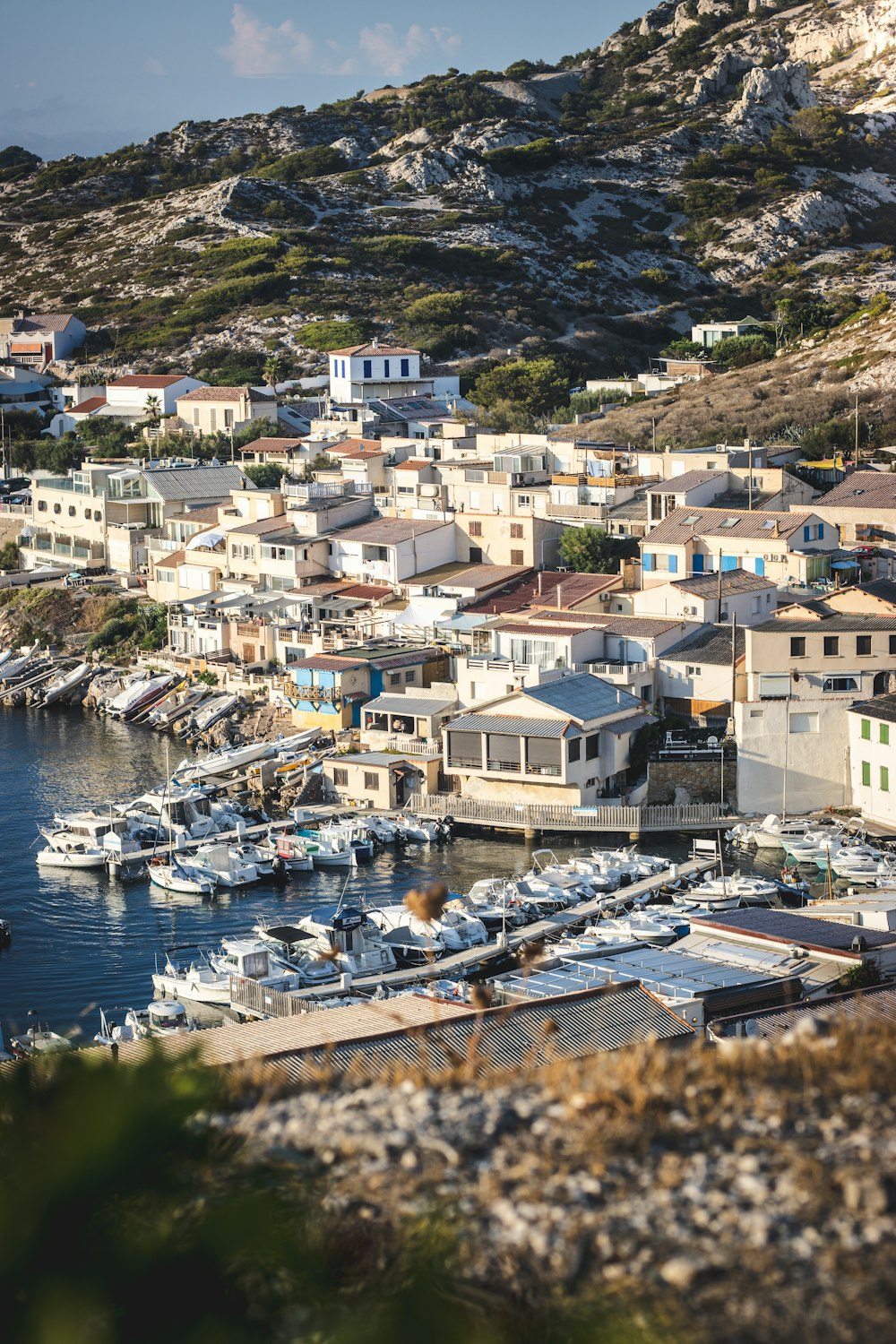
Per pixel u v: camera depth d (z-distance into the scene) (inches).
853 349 7652.6
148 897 3412.9
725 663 4131.4
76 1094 785.6
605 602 4761.3
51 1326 704.4
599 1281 690.2
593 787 3922.2
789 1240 697.0
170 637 5482.3
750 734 3836.1
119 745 4781.0
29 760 4606.3
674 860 3555.6
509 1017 1633.9
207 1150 799.1
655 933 2913.4
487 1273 705.0
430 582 5275.6
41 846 3784.5
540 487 5585.6
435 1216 730.2
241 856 3575.3
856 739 3774.6
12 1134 774.5
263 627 5157.5
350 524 5664.4
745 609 4505.4
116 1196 757.9
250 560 5674.2
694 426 6948.8
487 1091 868.6
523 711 3969.0
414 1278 705.6
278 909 3307.1
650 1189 740.7
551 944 2960.1
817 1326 655.8
